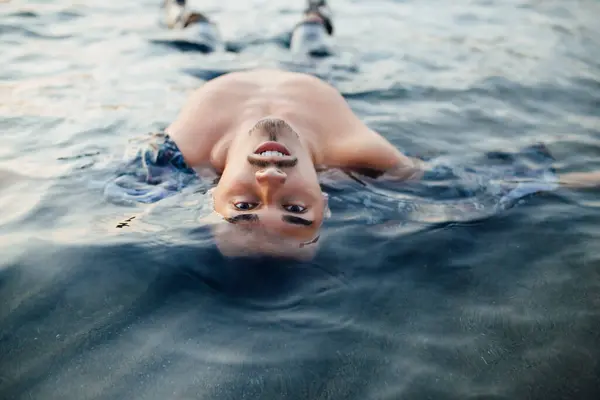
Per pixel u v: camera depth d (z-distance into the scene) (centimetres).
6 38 580
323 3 672
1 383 193
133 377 197
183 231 281
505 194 329
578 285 248
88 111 427
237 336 217
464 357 207
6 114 412
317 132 356
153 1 763
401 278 254
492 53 607
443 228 292
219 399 188
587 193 331
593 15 769
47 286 239
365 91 495
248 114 354
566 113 461
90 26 640
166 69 525
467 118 447
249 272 256
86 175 334
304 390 192
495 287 247
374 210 310
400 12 780
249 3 812
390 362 204
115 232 278
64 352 207
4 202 302
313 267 261
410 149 391
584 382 196
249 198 288
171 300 236
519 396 190
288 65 549
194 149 347
